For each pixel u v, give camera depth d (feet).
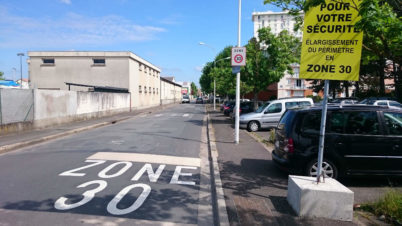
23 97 38.96
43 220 11.91
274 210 12.99
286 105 45.24
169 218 12.57
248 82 56.54
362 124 16.60
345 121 16.70
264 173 19.52
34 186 16.46
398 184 17.13
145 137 36.73
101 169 20.45
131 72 91.91
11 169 20.43
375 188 16.35
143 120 64.39
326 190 11.91
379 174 16.29
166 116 77.15
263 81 55.31
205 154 27.22
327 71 12.31
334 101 86.74
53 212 12.75
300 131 16.89
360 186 16.76
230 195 15.08
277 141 19.13
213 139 34.76
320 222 11.67
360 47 11.96
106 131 43.29
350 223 11.59
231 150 27.71
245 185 16.84
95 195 15.07
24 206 13.42
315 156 16.57
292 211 12.86
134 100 95.76
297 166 16.83
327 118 16.80
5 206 13.39
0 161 23.27
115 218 12.29
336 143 16.39
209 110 109.70
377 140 16.24
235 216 12.28
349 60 12.09
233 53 31.63
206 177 19.33
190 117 74.49
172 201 14.64
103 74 89.51
